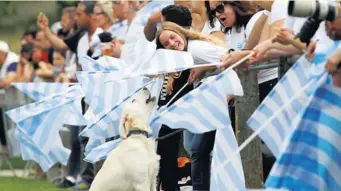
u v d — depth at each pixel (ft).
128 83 35.12
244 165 34.14
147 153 32.81
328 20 24.50
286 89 25.49
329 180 24.95
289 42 26.73
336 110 24.82
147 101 33.17
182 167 39.22
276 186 24.38
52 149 38.81
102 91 35.50
